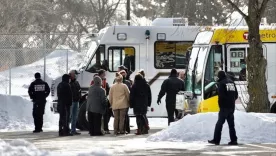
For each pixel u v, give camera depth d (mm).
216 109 50812
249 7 48312
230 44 51375
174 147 38688
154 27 58312
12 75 87250
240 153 34938
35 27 120375
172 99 52469
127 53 57906
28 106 62688
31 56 86438
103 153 34250
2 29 106375
